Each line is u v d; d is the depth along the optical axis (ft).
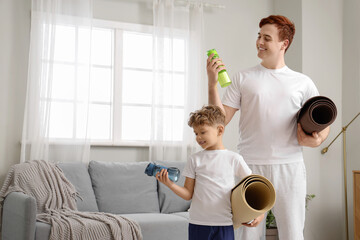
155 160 14.56
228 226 6.25
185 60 15.37
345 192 14.14
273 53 7.47
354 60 14.93
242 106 7.64
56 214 10.73
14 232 10.27
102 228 10.38
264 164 7.31
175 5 15.48
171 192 13.56
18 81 13.41
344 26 15.55
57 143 13.52
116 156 14.40
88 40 14.06
